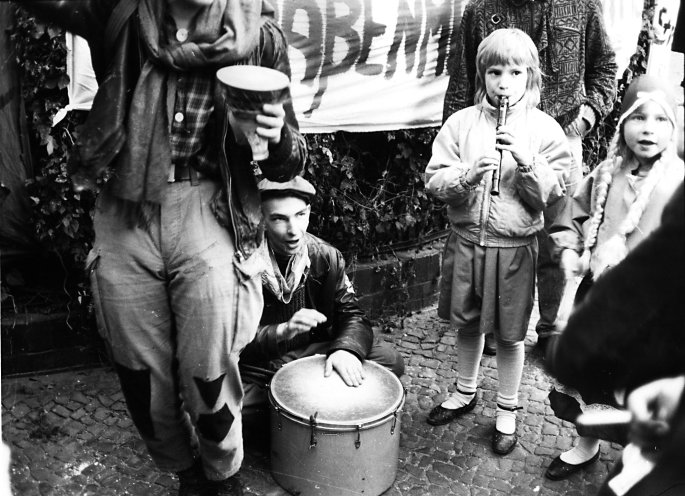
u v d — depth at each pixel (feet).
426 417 9.80
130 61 5.49
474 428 9.57
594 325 4.81
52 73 9.35
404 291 13.14
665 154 7.25
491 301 8.69
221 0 5.36
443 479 8.47
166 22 5.36
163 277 5.89
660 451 4.94
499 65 8.32
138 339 5.96
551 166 8.59
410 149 13.11
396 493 8.15
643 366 4.73
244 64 5.55
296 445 7.66
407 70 12.05
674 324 4.52
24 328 9.95
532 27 10.43
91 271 5.98
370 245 13.00
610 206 7.71
